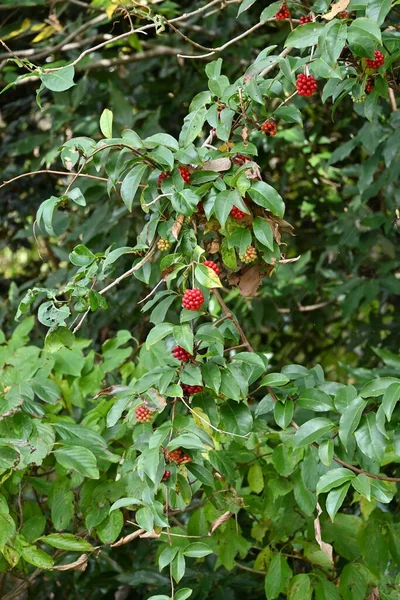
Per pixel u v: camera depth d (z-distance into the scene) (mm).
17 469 2426
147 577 3326
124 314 4352
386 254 4480
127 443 2846
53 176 5168
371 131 3816
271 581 2693
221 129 2188
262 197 2053
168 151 2070
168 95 4824
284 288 4590
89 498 2594
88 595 3760
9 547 2377
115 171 2139
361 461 2393
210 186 2102
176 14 4668
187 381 2068
